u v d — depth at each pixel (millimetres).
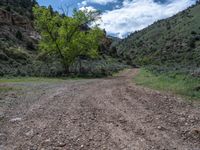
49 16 50031
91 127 9586
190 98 14961
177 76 24344
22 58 67062
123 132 8945
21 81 32812
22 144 7930
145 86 22156
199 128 9188
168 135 8594
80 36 51094
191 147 7562
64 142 8016
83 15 50688
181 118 10562
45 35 50656
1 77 39344
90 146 7660
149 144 7781
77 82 31375
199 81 19109
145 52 178875
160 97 15656
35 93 19344
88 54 52750
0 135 8844
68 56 50094
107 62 93312
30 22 98062
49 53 52125
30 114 11805
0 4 100062
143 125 9742
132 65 116938
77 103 14500
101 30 52656
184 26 196250
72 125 9867
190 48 146625
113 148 7473
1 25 84250
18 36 83688
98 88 22688
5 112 12336
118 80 33344
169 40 183250
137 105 13547
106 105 13758
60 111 12359
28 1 127875
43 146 7719
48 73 47125
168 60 143000
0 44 67750
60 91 20531
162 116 11000
